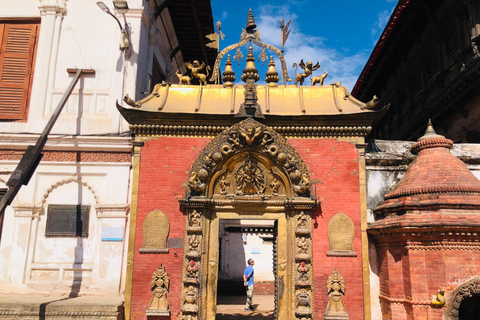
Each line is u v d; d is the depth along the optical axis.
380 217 9.66
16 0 12.08
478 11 13.40
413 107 18.89
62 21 11.87
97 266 10.21
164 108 9.99
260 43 11.50
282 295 9.18
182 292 9.01
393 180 10.02
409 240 8.20
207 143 9.85
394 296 8.50
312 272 9.16
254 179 9.53
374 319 9.05
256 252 21.94
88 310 8.65
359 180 9.62
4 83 11.56
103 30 11.84
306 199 9.20
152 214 9.48
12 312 8.67
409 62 19.09
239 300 18.52
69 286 10.14
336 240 9.30
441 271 7.86
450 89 14.30
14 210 10.54
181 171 9.72
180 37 17.16
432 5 16.19
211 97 10.46
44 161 10.77
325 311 8.98
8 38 11.88
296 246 9.20
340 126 9.73
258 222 21.33
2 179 10.73
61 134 10.92
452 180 8.50
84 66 11.57
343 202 9.51
